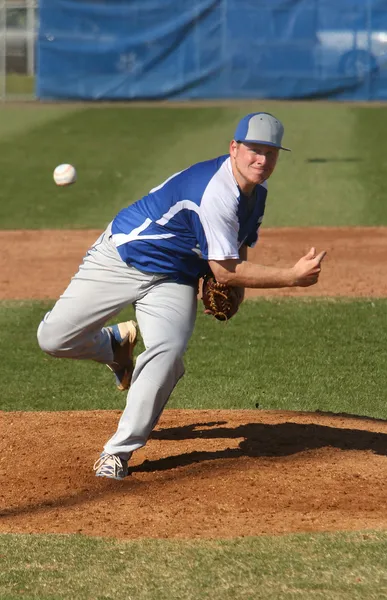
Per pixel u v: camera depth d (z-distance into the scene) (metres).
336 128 81.56
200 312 33.19
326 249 43.12
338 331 30.66
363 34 98.94
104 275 17.05
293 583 13.11
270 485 17.28
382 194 55.94
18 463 18.58
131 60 101.69
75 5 101.00
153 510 16.20
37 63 102.44
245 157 15.64
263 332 30.61
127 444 17.48
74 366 27.81
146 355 16.88
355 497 16.73
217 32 100.44
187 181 16.19
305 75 100.25
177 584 13.12
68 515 16.05
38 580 13.27
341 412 23.27
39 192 57.19
